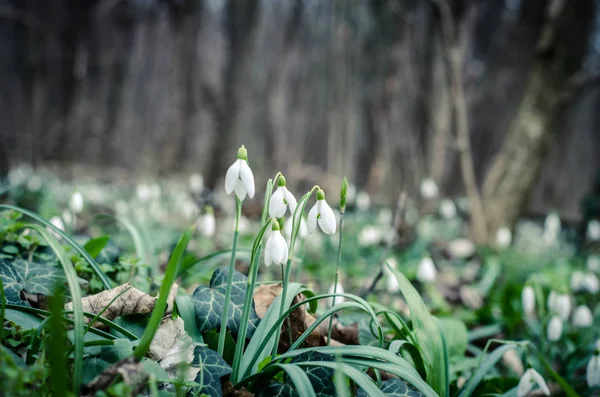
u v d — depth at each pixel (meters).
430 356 0.40
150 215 1.42
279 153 6.80
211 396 0.34
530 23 3.42
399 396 0.35
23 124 4.65
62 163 4.21
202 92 3.80
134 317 0.37
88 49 5.12
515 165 1.74
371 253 1.25
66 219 0.63
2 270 0.40
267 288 0.46
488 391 0.47
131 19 5.55
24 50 4.68
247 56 3.54
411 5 3.23
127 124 7.46
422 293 0.86
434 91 3.07
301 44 6.54
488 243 1.61
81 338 0.29
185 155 4.66
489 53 5.30
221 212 1.85
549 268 1.27
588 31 1.73
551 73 1.71
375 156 3.49
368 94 4.19
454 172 4.63
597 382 0.49
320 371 0.35
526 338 0.73
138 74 7.58
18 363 0.32
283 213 0.35
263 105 6.36
